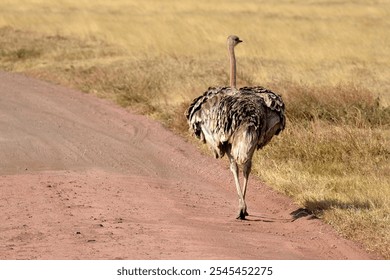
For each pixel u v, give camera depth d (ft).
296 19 318.65
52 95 175.63
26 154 122.72
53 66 211.00
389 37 263.90
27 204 95.35
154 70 192.75
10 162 118.01
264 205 100.58
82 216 90.79
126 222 89.04
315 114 138.72
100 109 160.04
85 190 103.24
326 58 223.51
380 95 163.12
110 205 96.37
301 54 228.84
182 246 79.87
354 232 87.04
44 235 82.99
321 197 98.07
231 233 86.89
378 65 213.05
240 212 92.89
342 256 80.94
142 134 139.03
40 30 273.95
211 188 109.40
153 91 167.84
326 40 253.03
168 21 290.97
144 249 78.38
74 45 242.99
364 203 95.30
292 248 82.33
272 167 112.78
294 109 141.28
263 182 109.09
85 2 371.15
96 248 78.43
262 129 88.74
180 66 199.11
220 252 78.13
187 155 125.70
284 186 104.22
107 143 131.95
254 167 113.70
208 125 91.25
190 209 97.09
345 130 125.18
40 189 102.68
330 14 350.64
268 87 160.76
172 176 114.73
